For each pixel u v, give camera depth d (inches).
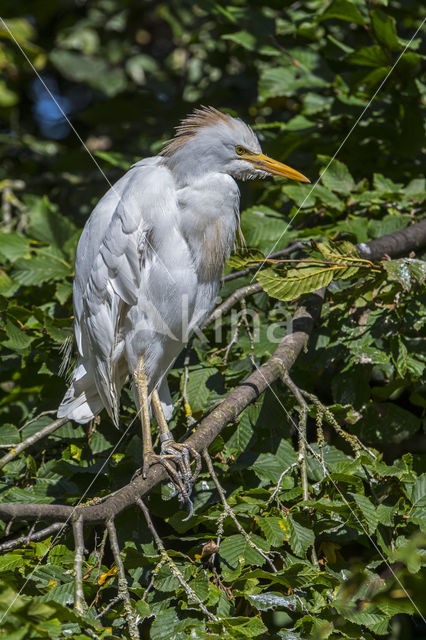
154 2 391.9
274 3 297.9
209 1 280.8
